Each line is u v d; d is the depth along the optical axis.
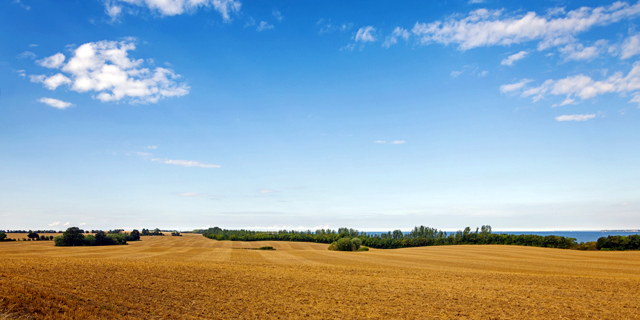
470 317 22.72
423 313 23.45
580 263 63.34
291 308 23.56
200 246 117.94
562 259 72.12
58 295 19.45
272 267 48.91
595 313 24.11
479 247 112.12
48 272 29.95
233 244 134.12
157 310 20.20
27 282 22.02
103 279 28.52
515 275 43.84
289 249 110.25
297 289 30.56
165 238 181.62
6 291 18.09
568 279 40.19
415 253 91.88
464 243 136.00
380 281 36.81
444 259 72.31
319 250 105.94
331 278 38.22
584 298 29.02
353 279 37.91
